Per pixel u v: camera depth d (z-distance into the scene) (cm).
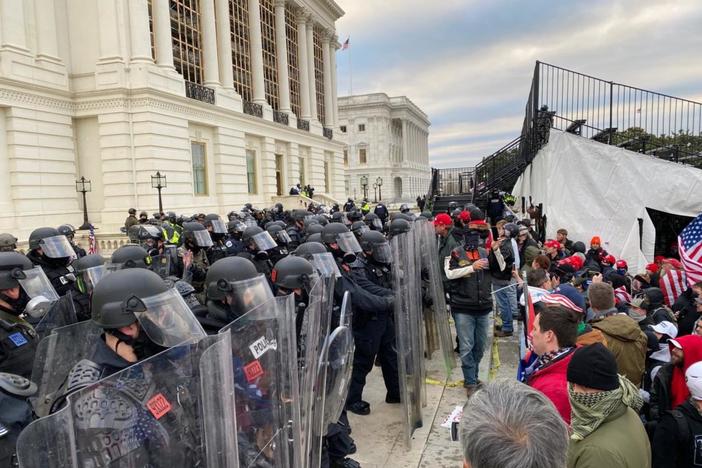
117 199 2303
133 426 163
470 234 565
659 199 1031
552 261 792
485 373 616
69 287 569
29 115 2083
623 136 1198
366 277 560
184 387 179
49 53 2200
